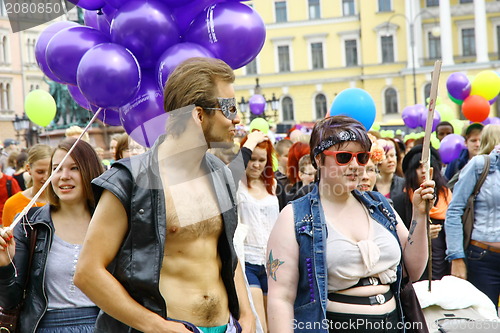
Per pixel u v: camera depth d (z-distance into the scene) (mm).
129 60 4031
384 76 57031
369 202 3533
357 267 3383
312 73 58469
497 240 5285
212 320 2797
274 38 58844
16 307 3723
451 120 13617
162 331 2619
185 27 4270
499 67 54562
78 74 4051
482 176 5324
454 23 57344
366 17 57188
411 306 3559
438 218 6070
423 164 3463
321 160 3490
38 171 5562
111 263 2713
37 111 8953
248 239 5234
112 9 4320
